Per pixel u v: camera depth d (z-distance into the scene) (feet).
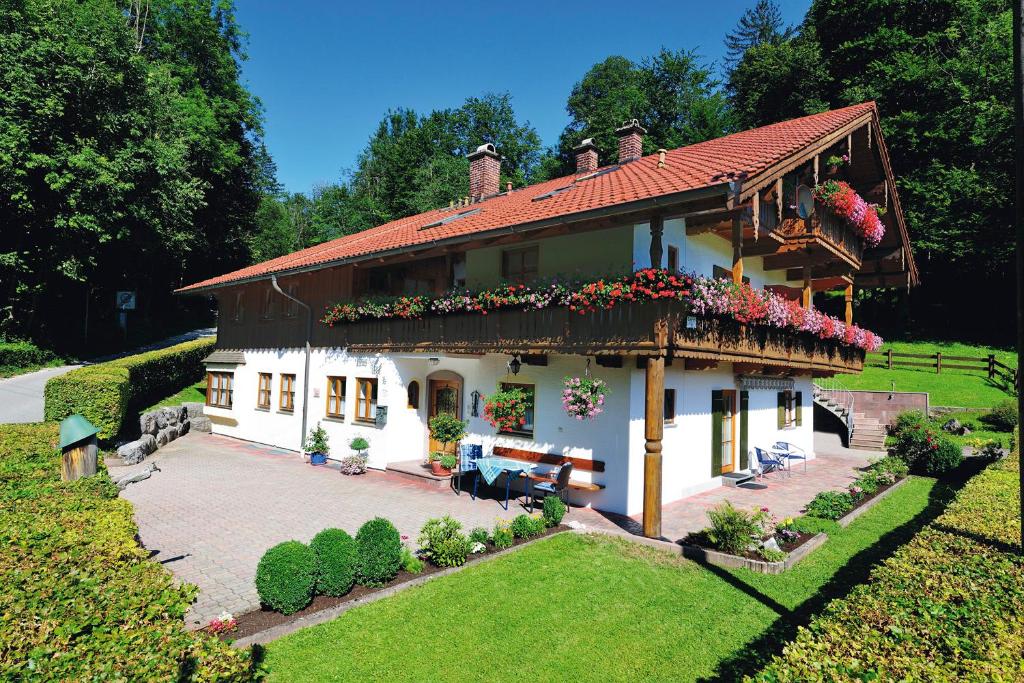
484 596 22.06
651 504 29.73
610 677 16.96
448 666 17.26
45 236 81.87
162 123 92.58
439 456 44.52
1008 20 102.73
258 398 64.23
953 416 69.21
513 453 41.50
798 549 27.66
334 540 21.67
